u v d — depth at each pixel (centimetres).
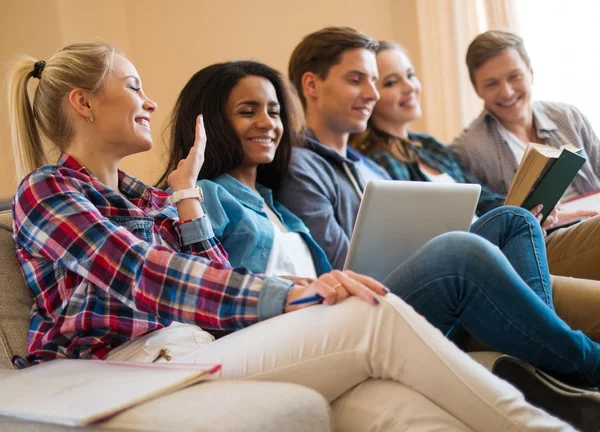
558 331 144
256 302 124
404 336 115
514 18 366
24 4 324
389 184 158
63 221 132
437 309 142
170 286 126
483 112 319
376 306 118
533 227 183
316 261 207
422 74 374
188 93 207
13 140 155
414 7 376
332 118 259
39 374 118
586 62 365
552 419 117
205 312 125
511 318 141
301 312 122
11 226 149
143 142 153
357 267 164
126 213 145
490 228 186
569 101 368
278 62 379
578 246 235
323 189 231
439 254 141
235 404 96
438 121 373
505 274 138
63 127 151
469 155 314
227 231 186
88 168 150
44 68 154
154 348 137
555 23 367
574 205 267
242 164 209
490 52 312
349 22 380
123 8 372
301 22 379
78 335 135
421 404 113
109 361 123
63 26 323
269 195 215
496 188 309
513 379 151
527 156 211
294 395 102
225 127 203
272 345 120
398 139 302
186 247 161
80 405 96
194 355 128
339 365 118
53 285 139
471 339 178
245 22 378
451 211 172
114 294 128
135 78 154
